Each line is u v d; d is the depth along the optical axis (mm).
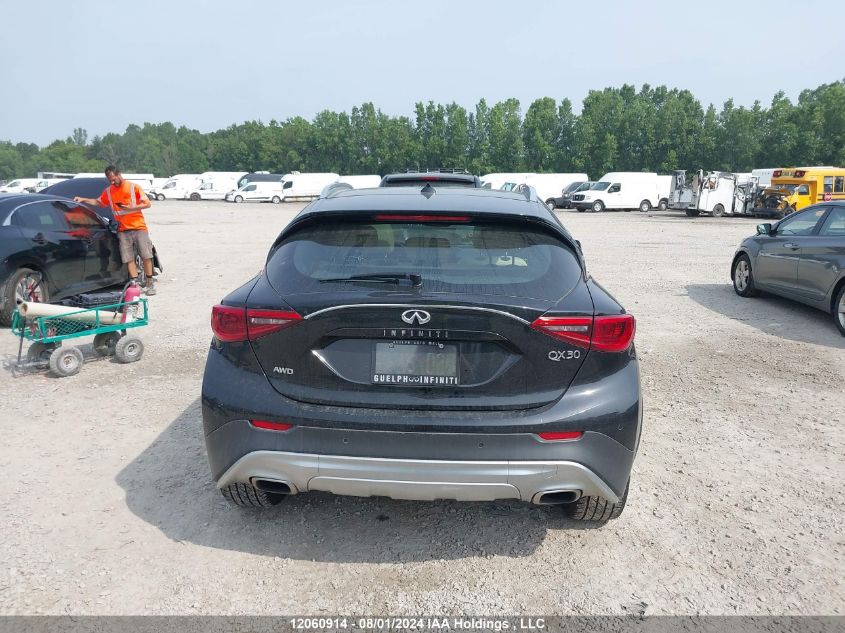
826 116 95125
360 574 2908
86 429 4547
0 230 7543
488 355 2674
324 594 2766
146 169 173750
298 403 2732
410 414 2656
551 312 2650
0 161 190500
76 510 3432
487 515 3432
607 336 2719
